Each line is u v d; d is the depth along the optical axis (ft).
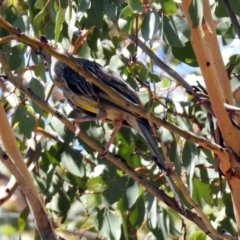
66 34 33.73
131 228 36.55
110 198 34.58
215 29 35.78
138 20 33.96
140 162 37.06
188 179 34.04
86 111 36.42
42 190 36.81
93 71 34.78
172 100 37.04
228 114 30.96
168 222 35.47
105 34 36.35
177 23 29.25
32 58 32.63
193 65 34.76
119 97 27.30
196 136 29.43
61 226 38.99
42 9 31.68
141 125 32.81
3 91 37.93
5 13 34.53
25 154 38.06
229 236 29.55
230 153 30.71
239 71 38.04
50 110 28.71
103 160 35.19
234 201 31.37
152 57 36.50
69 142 35.01
